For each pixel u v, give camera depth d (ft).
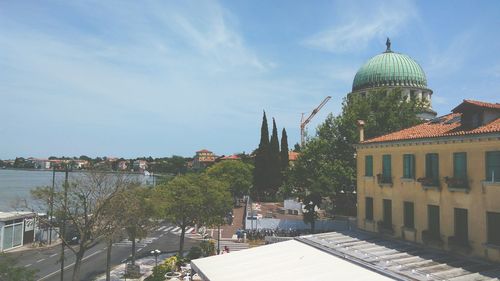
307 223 176.35
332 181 163.43
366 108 171.22
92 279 123.24
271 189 305.32
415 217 87.15
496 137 68.59
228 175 294.87
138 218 118.01
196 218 144.46
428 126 99.71
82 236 99.45
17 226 178.70
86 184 111.75
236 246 165.68
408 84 241.14
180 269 127.44
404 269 67.97
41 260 151.02
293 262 79.00
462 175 76.33
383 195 97.55
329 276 67.77
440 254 78.28
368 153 104.22
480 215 72.02
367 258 76.13
